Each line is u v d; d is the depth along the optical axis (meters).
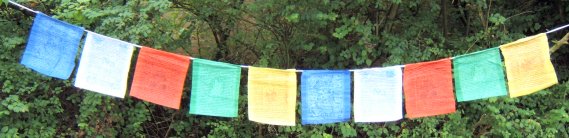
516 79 4.29
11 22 5.19
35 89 5.15
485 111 5.72
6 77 5.01
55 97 5.24
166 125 5.95
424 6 5.95
